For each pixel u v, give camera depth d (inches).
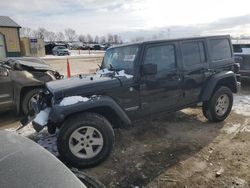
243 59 365.4
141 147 190.1
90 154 162.1
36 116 174.4
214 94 226.8
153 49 191.3
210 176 150.7
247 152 177.6
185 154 177.5
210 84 222.8
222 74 229.1
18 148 82.3
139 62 184.9
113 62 208.4
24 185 66.7
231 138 201.2
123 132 217.0
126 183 146.8
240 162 164.7
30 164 75.5
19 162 75.2
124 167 163.3
